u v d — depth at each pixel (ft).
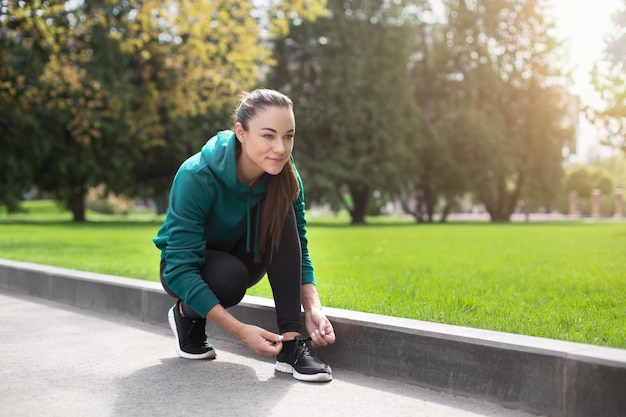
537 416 6.63
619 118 28.30
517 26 99.96
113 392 7.46
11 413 6.68
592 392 6.24
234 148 7.96
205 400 7.14
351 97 84.28
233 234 8.60
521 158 100.78
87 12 44.24
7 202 69.21
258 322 9.86
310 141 85.71
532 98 101.09
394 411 6.78
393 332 8.02
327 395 7.37
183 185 8.04
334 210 81.51
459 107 96.73
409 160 91.35
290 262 8.38
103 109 68.85
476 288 13.51
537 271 17.13
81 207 79.00
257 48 43.75
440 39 100.63
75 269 16.47
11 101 59.36
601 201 143.13
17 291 16.06
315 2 43.01
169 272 8.00
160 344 10.10
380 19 87.61
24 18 40.55
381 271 17.63
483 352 7.12
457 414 6.69
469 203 156.66
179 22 40.50
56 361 8.96
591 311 10.25
